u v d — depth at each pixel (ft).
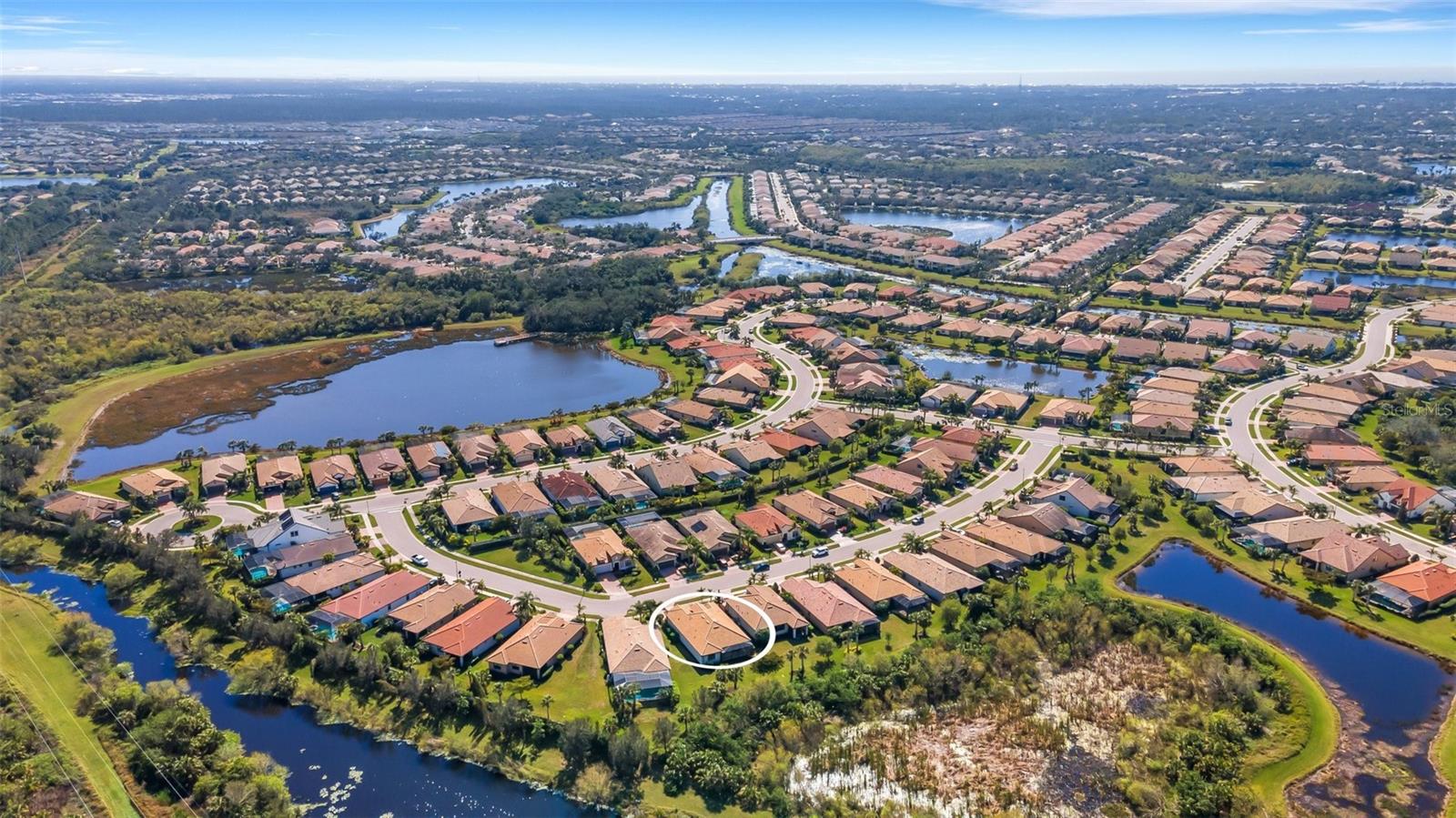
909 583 470.80
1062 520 529.04
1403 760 351.87
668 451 648.38
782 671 405.59
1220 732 361.30
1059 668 409.90
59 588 481.46
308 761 355.77
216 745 352.90
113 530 522.47
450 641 414.82
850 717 378.73
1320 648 422.82
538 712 375.66
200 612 444.14
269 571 479.41
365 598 447.42
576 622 437.17
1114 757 356.79
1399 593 451.53
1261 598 467.11
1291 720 373.40
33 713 371.76
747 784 337.31
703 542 506.89
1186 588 477.36
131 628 442.91
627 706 373.20
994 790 340.39
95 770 343.05
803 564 495.82
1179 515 550.36
